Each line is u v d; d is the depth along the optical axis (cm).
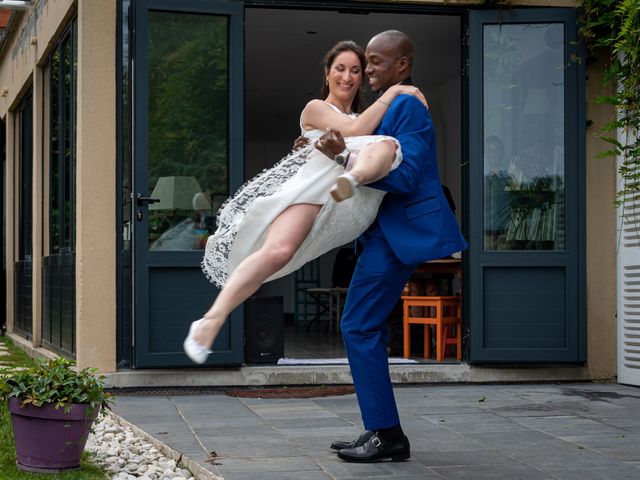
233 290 308
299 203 335
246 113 1259
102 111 598
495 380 634
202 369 606
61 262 740
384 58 368
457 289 966
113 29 601
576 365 639
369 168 327
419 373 626
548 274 634
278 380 615
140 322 593
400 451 376
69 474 354
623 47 531
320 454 389
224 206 352
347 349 378
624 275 632
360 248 401
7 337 1095
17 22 994
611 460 379
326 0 625
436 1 632
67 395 359
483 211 636
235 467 362
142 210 598
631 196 624
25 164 1007
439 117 1108
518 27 641
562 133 644
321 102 362
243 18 619
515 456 387
